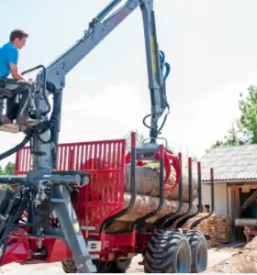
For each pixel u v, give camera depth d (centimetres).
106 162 745
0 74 616
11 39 629
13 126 628
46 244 654
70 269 859
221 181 2109
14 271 1027
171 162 906
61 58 761
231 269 768
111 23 884
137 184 814
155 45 995
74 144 796
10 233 614
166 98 997
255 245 948
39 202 655
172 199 953
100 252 775
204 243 954
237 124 4275
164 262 785
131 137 758
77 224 660
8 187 803
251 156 2334
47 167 688
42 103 685
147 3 1001
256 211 2331
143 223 864
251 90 4209
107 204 723
